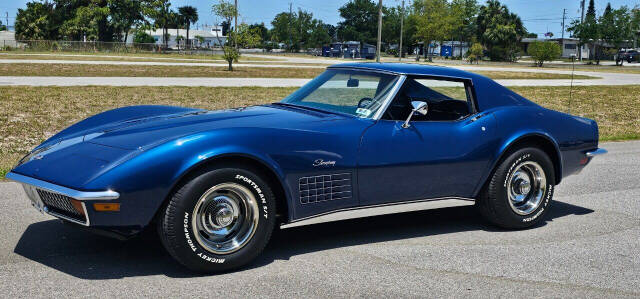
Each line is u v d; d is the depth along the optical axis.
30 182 3.13
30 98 13.96
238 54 30.88
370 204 3.80
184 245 3.13
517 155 4.31
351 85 4.20
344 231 4.31
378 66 4.26
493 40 82.81
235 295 3.01
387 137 3.77
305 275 3.35
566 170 4.71
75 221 3.07
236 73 28.47
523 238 4.30
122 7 67.75
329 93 4.23
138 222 3.04
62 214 3.16
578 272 3.57
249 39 31.11
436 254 3.83
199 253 3.19
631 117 14.99
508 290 3.23
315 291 3.11
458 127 4.09
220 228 3.27
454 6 70.62
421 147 3.90
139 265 3.42
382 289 3.17
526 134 4.33
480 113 4.26
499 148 4.23
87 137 3.55
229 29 30.98
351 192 3.68
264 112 3.90
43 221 4.32
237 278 3.27
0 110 11.58
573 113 15.48
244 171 3.26
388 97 3.95
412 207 4.01
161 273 3.30
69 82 19.31
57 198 3.09
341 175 3.62
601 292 3.25
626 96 21.27
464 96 4.26
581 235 4.42
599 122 13.82
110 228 3.04
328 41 128.88
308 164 3.47
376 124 3.80
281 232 4.23
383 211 3.88
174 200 3.09
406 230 4.39
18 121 10.31
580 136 4.70
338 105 4.08
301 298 3.00
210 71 29.34
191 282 3.18
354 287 3.19
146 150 3.08
